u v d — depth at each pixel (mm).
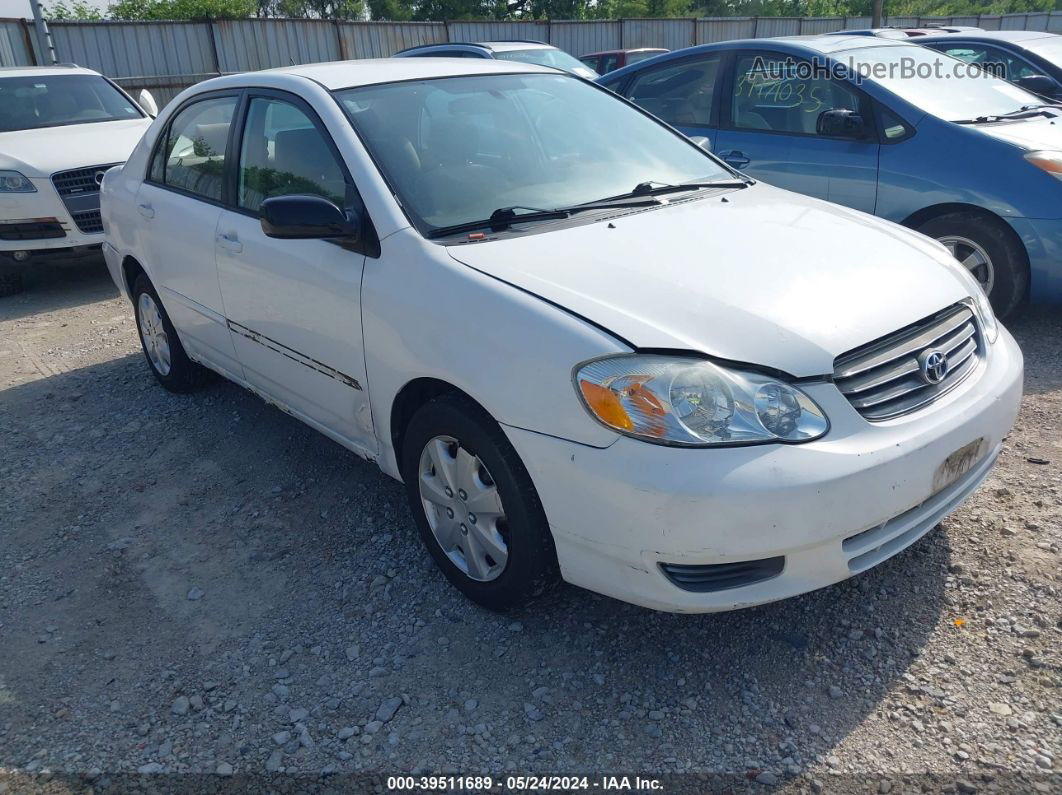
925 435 2352
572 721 2404
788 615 2746
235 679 2646
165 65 17641
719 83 5918
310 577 3135
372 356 2910
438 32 20047
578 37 21547
